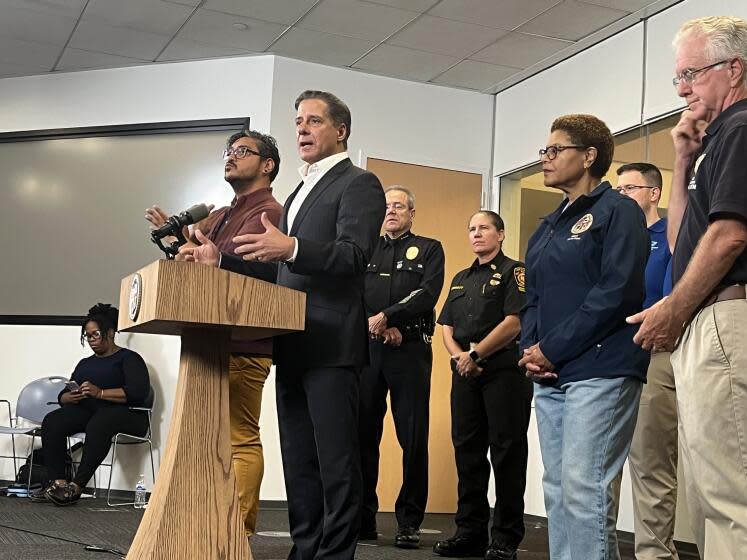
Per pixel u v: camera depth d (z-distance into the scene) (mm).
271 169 3291
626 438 2115
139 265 6371
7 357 6520
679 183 2037
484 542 3812
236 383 2975
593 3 5137
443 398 6199
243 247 2123
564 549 2207
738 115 1722
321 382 2299
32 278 6574
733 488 1635
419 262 4168
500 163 6551
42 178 6660
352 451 2299
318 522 2467
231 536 1935
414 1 5258
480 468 3812
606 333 2111
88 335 5891
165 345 6164
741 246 1648
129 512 5035
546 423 2277
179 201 6348
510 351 3730
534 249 2420
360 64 6254
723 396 1650
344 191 2443
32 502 5359
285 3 5383
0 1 5531
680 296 1706
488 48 5879
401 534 4004
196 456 1952
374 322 3980
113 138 6559
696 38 1834
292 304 1977
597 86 5625
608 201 2219
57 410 5730
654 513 3111
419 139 6461
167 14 5621
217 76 6324
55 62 6488
